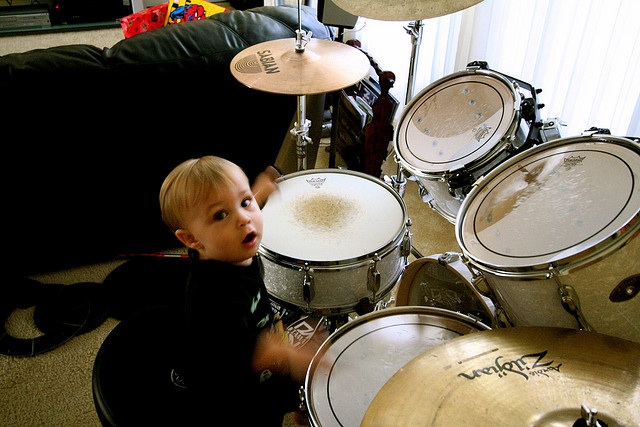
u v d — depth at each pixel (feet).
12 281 6.63
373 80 7.85
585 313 3.34
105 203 6.53
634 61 5.64
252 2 12.92
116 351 3.62
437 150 5.13
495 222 3.91
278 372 3.87
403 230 4.56
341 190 5.14
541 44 6.43
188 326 3.48
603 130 4.03
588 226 3.32
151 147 6.29
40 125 5.61
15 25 12.99
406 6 4.79
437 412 2.73
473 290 4.46
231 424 3.45
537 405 2.72
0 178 5.88
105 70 5.52
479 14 7.13
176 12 9.02
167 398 3.40
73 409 5.24
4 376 5.56
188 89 5.98
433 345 3.93
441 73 8.26
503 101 5.00
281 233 4.55
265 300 3.69
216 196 3.29
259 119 6.74
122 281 6.63
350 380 3.68
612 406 2.67
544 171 4.00
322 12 7.09
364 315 4.15
